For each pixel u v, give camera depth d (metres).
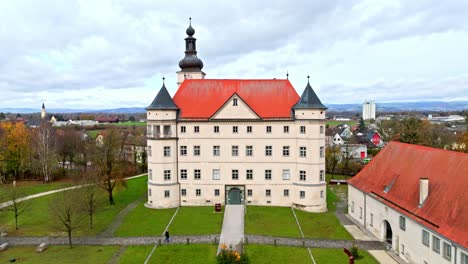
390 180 52.66
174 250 48.22
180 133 70.00
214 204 70.75
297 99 72.00
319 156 67.38
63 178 107.69
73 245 50.50
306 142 67.75
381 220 51.41
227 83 74.38
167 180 69.44
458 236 34.94
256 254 46.56
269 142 69.69
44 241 52.31
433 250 38.94
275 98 72.25
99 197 72.50
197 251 47.78
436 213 39.75
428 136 115.44
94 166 75.19
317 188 67.25
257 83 74.31
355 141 160.38
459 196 38.25
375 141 164.00
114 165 74.50
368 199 55.78
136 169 114.75
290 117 69.38
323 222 60.34
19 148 104.50
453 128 187.88
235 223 59.34
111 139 86.69
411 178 48.22
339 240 51.91
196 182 70.50
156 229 56.62
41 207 70.19
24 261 45.25
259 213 65.19
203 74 86.00
